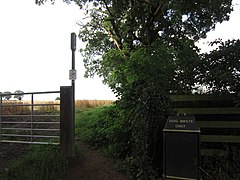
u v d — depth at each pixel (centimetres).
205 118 647
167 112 596
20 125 998
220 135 630
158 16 1117
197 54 668
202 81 640
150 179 551
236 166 563
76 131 894
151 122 582
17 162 643
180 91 675
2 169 621
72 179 584
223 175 533
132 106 645
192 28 1205
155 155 580
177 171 460
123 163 620
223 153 597
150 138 579
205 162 591
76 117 1120
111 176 594
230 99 621
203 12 1114
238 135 623
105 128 786
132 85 655
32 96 787
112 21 1261
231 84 607
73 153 671
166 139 474
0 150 754
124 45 1084
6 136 869
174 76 669
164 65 658
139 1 1082
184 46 715
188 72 650
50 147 713
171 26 1152
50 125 984
